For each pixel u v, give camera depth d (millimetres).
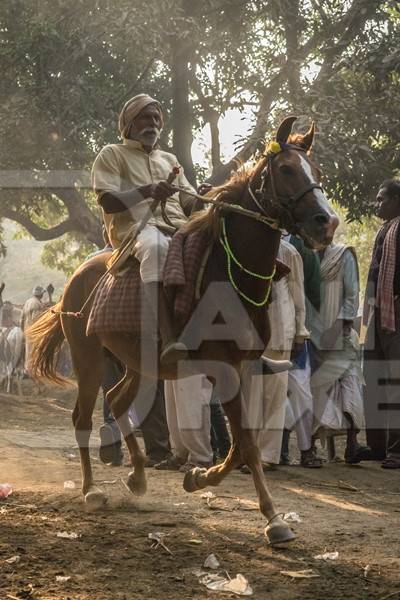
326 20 19000
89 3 17625
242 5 18047
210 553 5234
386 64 16844
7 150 18406
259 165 5742
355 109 16625
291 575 4820
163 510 6410
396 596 4520
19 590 4434
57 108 18516
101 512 6312
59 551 5164
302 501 6949
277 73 18953
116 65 19906
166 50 17953
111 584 4605
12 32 19469
